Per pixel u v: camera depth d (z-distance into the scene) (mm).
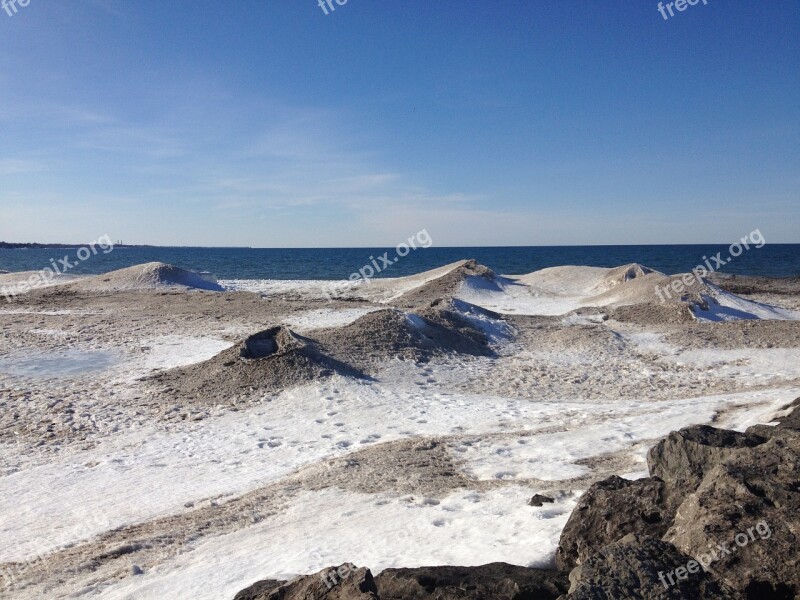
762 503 4965
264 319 30359
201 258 133125
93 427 15414
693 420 13336
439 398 17844
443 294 43375
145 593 6695
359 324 24312
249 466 12430
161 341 26062
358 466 11703
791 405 11977
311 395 17625
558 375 21062
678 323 28922
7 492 11203
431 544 7309
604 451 11625
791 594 4383
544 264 106312
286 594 5320
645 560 4605
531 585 5109
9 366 21422
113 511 10117
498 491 9586
